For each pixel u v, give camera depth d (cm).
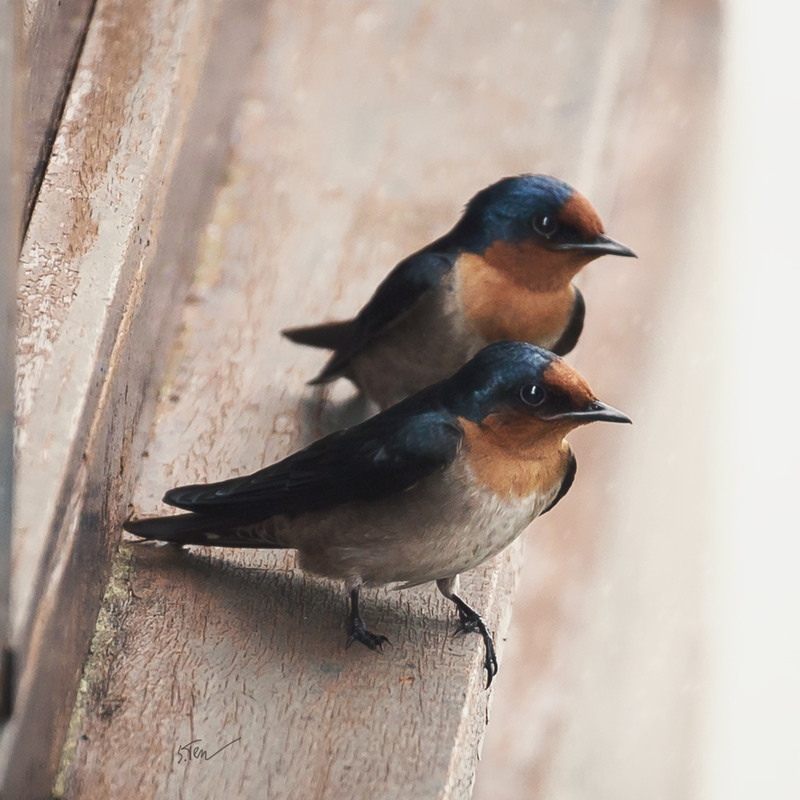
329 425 303
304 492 296
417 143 311
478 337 302
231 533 297
